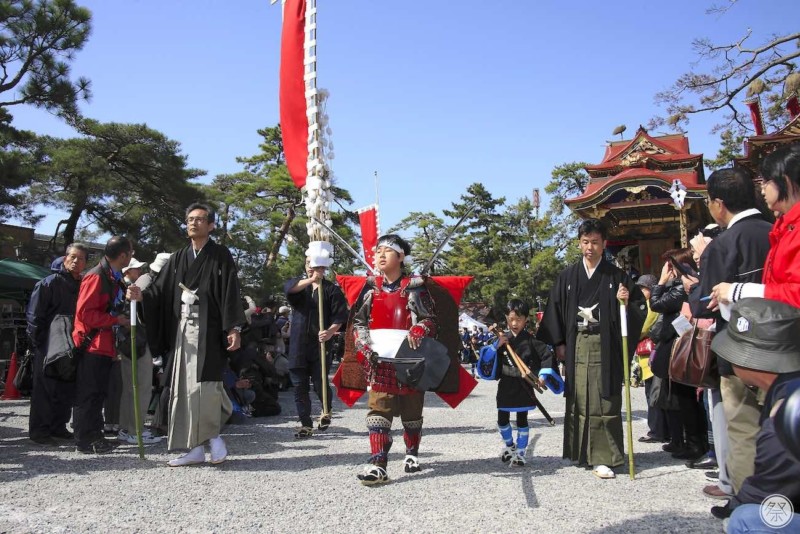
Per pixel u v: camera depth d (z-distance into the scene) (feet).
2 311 47.88
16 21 59.77
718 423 11.88
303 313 20.53
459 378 15.03
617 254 55.67
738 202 10.77
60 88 61.67
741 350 5.98
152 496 12.01
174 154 80.84
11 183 55.98
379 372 13.50
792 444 5.03
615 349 13.82
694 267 14.48
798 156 9.01
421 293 13.93
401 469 14.58
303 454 16.63
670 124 50.70
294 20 23.52
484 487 12.69
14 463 15.25
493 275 129.90
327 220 22.59
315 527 10.05
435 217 147.54
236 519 10.50
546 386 14.67
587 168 53.57
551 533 9.66
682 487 12.66
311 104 22.93
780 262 8.63
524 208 140.36
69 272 18.45
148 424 21.04
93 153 75.36
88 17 61.77
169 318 15.21
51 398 18.37
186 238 81.97
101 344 16.76
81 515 10.72
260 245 95.20
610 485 12.84
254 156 108.58
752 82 47.37
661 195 49.37
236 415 23.09
